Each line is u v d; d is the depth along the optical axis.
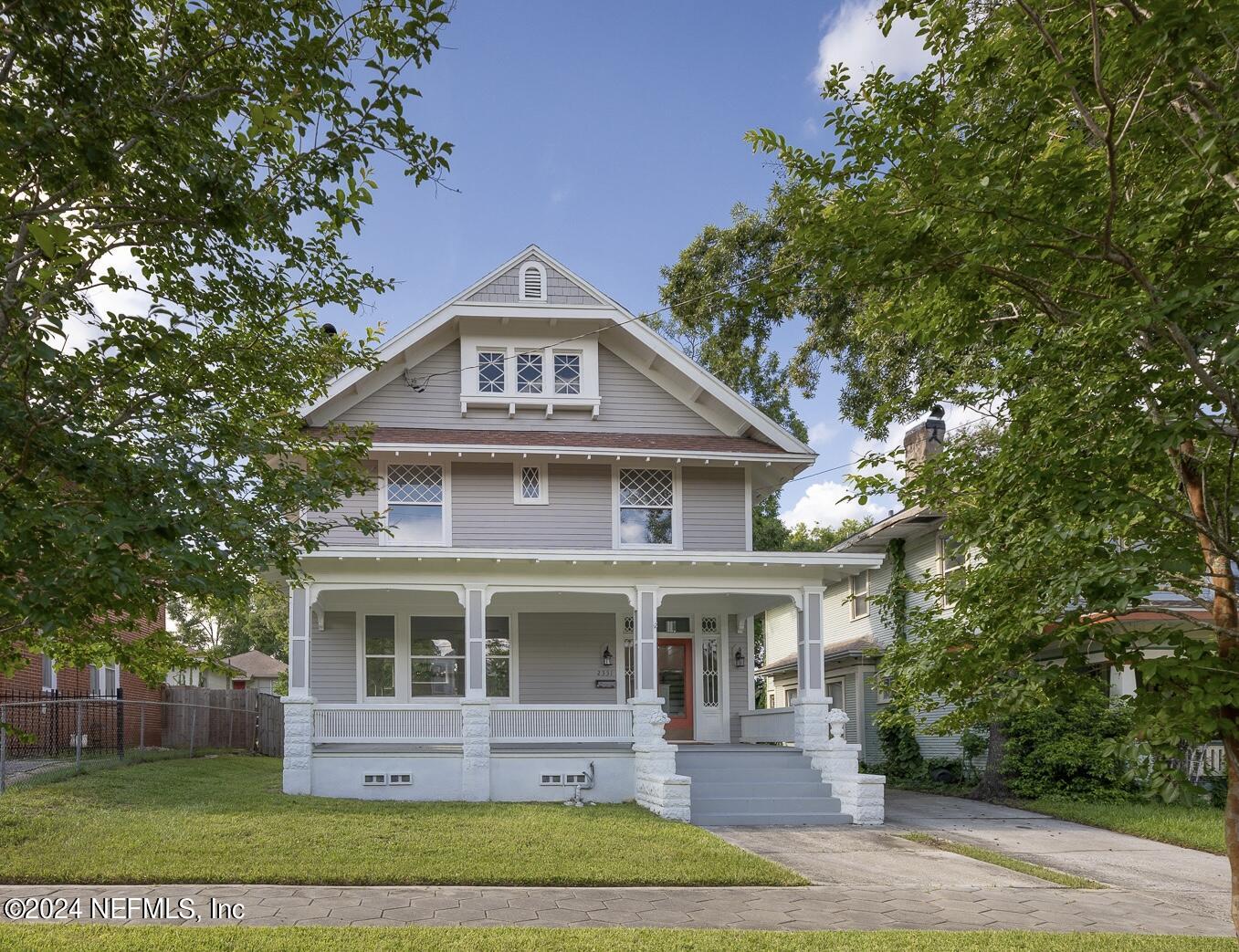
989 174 5.18
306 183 5.82
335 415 18.30
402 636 18.41
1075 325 5.79
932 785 20.64
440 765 15.83
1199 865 11.80
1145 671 5.08
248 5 5.27
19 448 4.81
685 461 18.48
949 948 7.45
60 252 4.84
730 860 10.77
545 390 19.08
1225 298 4.98
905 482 7.17
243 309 6.34
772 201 27.19
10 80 5.01
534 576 16.53
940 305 6.17
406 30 5.45
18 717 17.20
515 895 9.16
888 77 5.88
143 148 5.09
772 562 16.62
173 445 5.38
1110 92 5.18
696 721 19.39
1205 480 5.79
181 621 42.25
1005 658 6.14
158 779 15.12
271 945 7.09
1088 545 5.57
